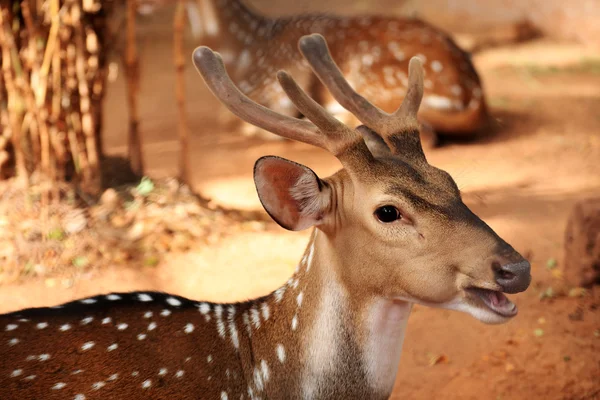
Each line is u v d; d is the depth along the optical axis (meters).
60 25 5.07
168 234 5.16
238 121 8.32
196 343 2.52
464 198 6.07
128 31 5.55
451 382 3.75
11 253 4.76
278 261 4.98
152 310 2.57
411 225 2.30
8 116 5.23
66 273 4.68
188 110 9.08
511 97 9.12
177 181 5.74
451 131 7.62
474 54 11.56
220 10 7.69
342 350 2.45
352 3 14.68
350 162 2.36
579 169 6.74
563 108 8.63
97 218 5.13
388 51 7.66
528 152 7.24
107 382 2.38
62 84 5.19
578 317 4.24
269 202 2.35
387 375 2.51
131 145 5.79
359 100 2.66
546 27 12.28
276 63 7.65
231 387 2.52
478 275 2.23
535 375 3.76
